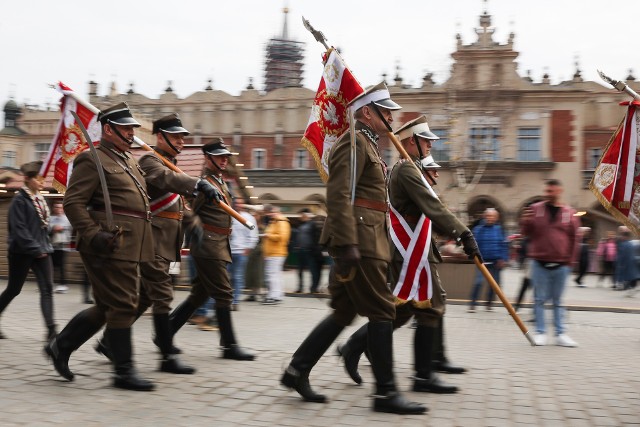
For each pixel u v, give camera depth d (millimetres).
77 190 5070
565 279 8492
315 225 15109
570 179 39750
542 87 40062
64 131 6602
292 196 41375
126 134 5344
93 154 5094
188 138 42688
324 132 5695
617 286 20844
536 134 40219
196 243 6562
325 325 4906
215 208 6684
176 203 6184
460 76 40250
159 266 5883
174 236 6129
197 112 42781
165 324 5824
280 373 5867
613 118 40312
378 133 4965
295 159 41656
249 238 11516
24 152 43562
